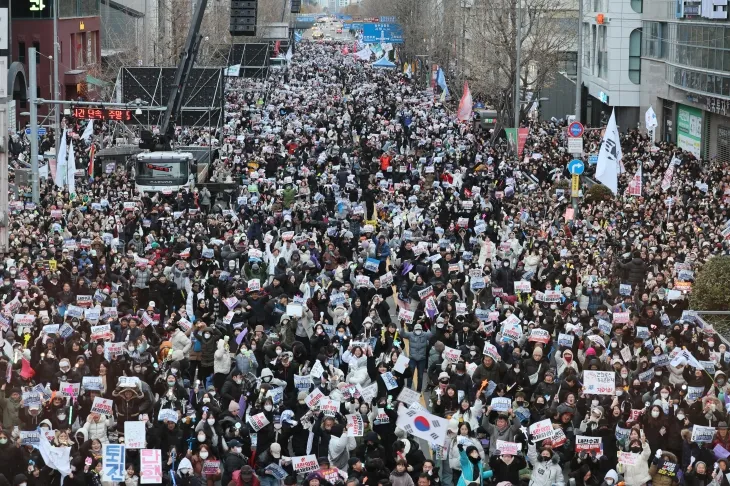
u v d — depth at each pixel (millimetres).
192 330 39812
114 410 34125
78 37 139000
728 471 30219
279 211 64688
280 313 43906
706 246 52562
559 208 67875
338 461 31594
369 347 36750
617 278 50906
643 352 39094
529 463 32062
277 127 114562
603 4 124688
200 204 74125
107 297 43719
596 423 33000
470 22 136500
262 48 174500
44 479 30578
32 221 60531
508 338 38719
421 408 31812
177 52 144000
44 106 127438
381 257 53750
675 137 110062
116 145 96062
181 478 30453
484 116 120438
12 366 35875
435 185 74312
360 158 92562
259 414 32531
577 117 75812
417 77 188250
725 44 91125
